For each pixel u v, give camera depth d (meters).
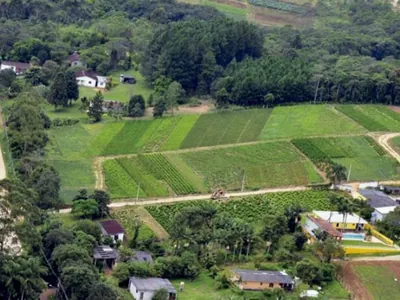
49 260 179.12
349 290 194.00
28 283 163.00
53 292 175.50
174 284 189.25
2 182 173.38
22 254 172.25
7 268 161.38
